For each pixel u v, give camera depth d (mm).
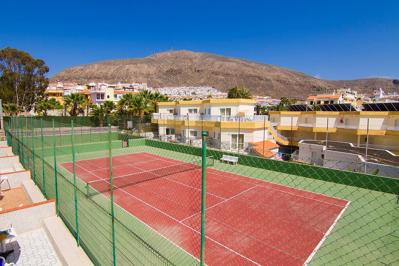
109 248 8000
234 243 9391
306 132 37375
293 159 26344
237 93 55219
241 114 29281
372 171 17453
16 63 49781
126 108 43375
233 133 27641
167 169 20703
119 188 15758
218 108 30656
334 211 12188
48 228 9727
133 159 24906
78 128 34406
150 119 40250
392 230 10070
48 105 49750
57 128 29422
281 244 9320
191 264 8102
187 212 12133
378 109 32844
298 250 8922
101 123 42656
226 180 17469
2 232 8266
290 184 16391
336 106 36938
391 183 13891
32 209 10234
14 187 15055
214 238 9742
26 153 16625
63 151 26734
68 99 49281
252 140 27219
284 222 11078
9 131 24047
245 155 21062
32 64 51719
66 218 9930
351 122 32031
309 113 36438
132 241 8797
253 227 10633
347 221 11078
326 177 16531
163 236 9836
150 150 29281
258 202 13430
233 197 14188
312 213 11992
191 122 31688
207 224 10891
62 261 8078
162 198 14016
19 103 52156
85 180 17625
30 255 8578
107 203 13188
